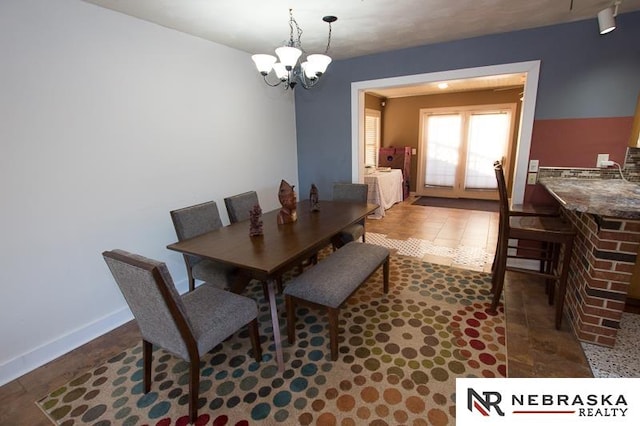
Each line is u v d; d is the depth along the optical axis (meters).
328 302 1.90
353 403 1.66
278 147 4.06
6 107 1.85
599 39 2.63
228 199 2.97
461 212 5.60
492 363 1.90
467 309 2.49
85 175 2.24
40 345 2.08
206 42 3.00
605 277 1.91
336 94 3.94
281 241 2.12
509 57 2.96
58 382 1.90
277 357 1.89
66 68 2.08
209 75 3.06
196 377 1.56
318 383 1.80
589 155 2.84
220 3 2.19
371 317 2.41
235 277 2.24
